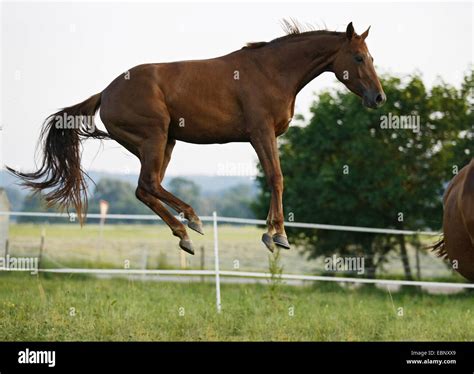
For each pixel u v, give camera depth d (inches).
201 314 384.8
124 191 2972.4
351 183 822.5
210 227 2258.9
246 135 316.2
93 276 740.0
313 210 847.1
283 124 319.0
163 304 414.0
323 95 878.4
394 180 812.0
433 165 840.3
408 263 824.9
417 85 841.5
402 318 395.9
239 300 456.4
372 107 314.7
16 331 327.0
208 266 1011.3
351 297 532.7
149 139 312.0
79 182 334.0
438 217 832.9
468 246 307.9
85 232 1673.2
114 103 316.5
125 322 343.3
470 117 852.0
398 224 832.3
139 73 316.5
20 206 1957.4
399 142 835.4
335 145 859.4
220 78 313.1
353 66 315.0
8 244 769.6
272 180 309.6
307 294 572.4
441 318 406.3
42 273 674.2
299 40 320.2
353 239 847.1
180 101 311.3
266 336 339.0
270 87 313.4
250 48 322.0
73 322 342.0
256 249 1302.9
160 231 1878.7
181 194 3184.1
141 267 864.9
